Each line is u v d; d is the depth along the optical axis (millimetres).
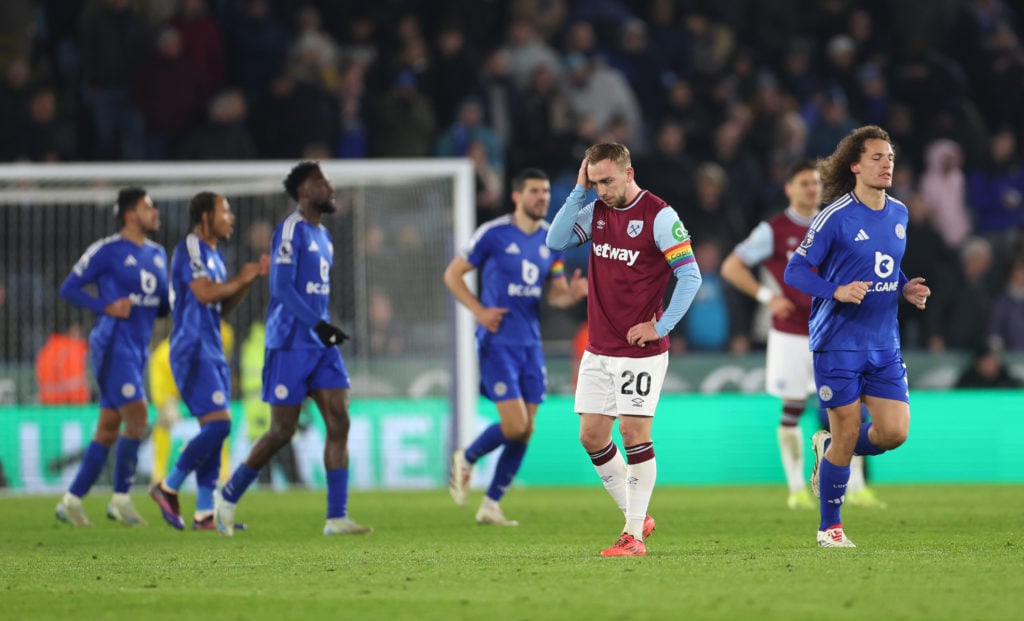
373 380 53562
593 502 43375
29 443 51656
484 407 53750
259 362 52438
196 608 18828
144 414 36062
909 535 29328
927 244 60750
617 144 24766
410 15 70562
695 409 54156
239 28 67250
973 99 74438
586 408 25734
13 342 52188
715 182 61031
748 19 74938
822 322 25312
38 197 52562
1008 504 40438
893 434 25203
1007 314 60250
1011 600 18297
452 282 34688
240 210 54469
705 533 30797
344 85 64688
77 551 28359
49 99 60812
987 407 54750
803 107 70688
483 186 62000
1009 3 81812
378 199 53969
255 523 35938
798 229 39438
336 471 31797
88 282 35750
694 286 24203
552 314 58906
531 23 69625
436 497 46812
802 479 39969
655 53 69500
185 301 33719
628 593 19422
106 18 64000
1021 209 68250
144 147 63281
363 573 22828
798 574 21328
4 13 66938
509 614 17641
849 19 75500
